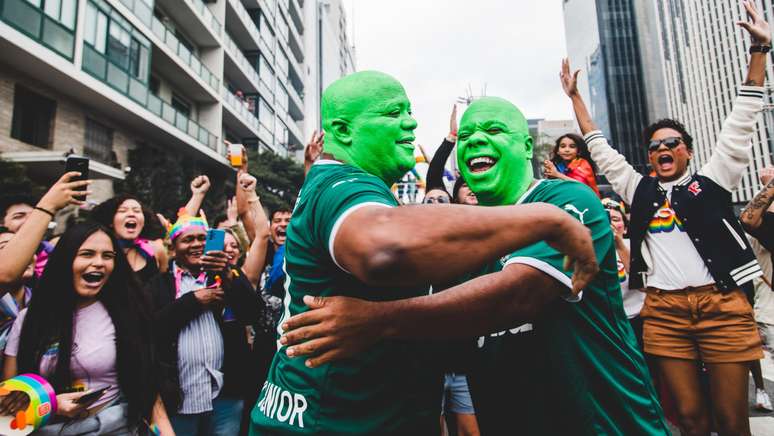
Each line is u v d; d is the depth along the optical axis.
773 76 41.06
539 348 1.51
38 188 8.75
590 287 1.51
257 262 3.30
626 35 65.75
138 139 16.86
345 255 0.87
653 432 1.49
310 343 1.02
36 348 2.12
